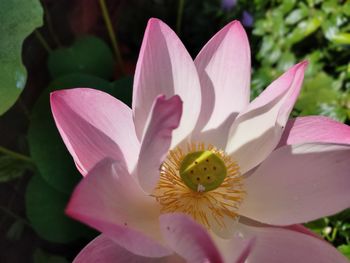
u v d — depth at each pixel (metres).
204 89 0.26
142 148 0.20
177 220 0.19
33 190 0.31
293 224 0.23
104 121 0.24
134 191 0.23
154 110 0.19
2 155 0.34
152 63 0.24
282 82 0.24
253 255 0.23
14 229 0.35
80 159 0.22
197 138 0.26
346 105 0.36
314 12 0.39
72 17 0.41
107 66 0.37
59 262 0.32
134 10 0.44
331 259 0.22
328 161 0.23
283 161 0.24
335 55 0.39
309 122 0.26
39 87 0.39
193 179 0.24
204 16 0.43
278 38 0.40
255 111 0.25
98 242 0.22
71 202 0.18
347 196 0.22
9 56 0.27
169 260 0.22
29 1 0.28
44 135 0.31
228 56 0.25
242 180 0.25
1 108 0.27
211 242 0.19
